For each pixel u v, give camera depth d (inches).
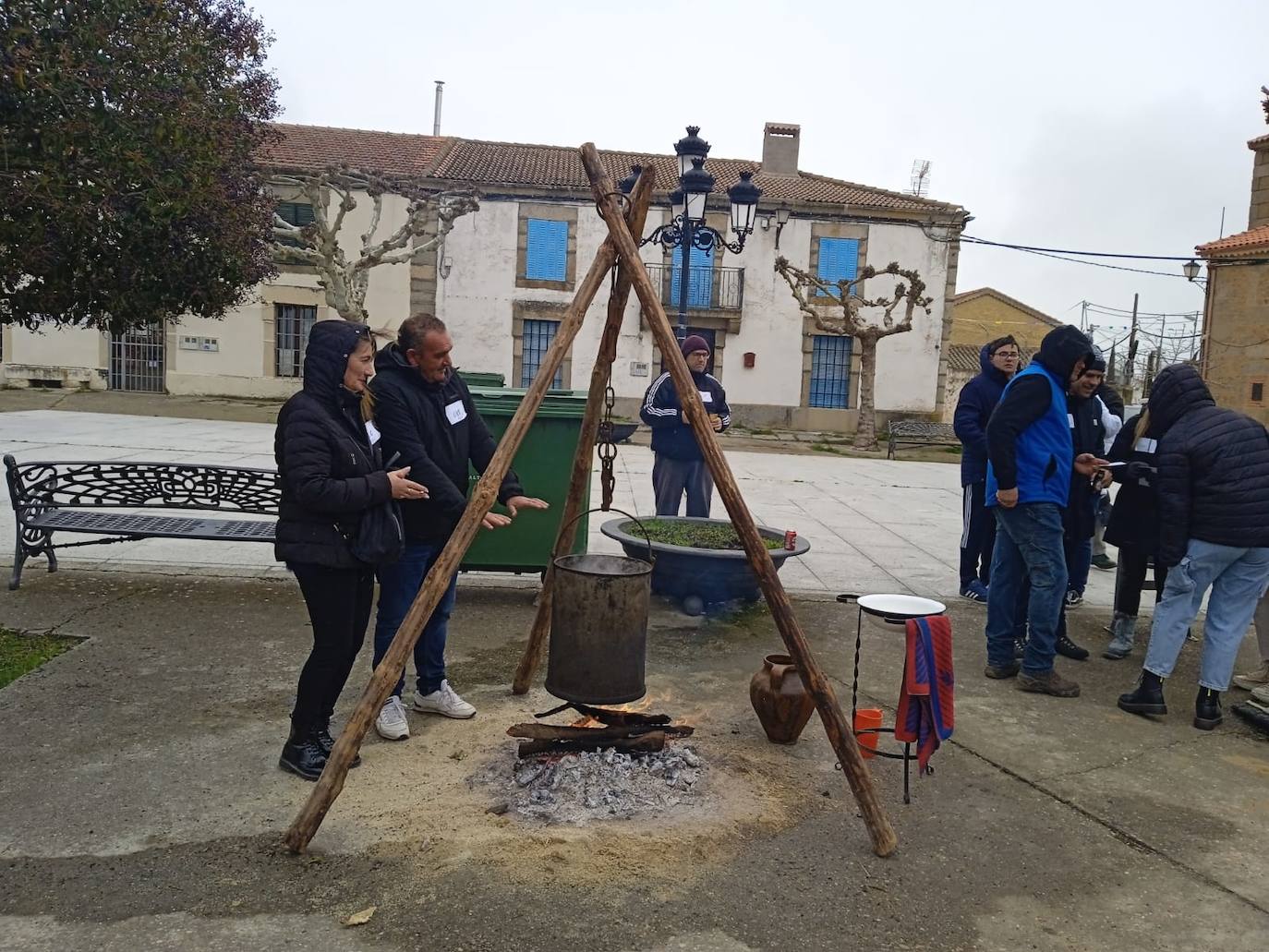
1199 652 235.3
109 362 1035.3
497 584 267.0
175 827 124.3
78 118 167.5
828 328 946.7
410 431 150.6
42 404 879.1
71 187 168.2
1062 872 125.1
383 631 155.9
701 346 279.3
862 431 949.8
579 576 142.3
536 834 125.3
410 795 135.8
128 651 192.5
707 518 275.6
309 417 131.3
